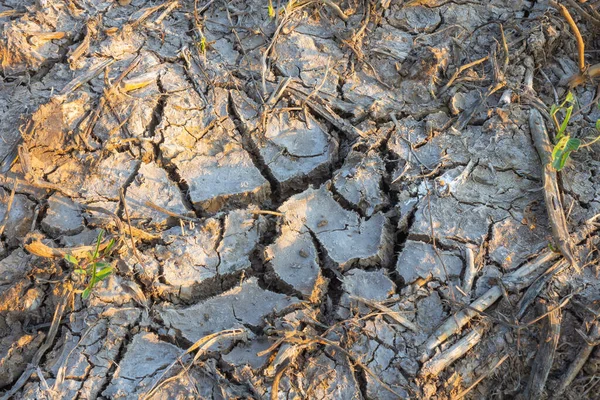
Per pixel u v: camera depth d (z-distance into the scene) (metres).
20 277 0.89
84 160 0.95
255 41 1.06
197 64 1.03
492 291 0.88
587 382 0.86
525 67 1.02
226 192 0.94
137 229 0.90
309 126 0.99
